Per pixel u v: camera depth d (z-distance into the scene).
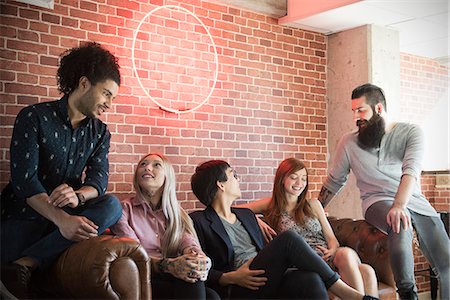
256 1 4.36
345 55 4.71
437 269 3.88
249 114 4.37
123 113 3.74
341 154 4.24
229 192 3.33
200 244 3.14
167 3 3.97
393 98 4.62
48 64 3.46
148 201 3.07
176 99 3.98
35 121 2.57
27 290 2.42
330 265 3.44
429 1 4.01
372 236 3.79
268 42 4.51
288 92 4.61
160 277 2.77
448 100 5.22
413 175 3.77
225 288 2.96
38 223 2.62
